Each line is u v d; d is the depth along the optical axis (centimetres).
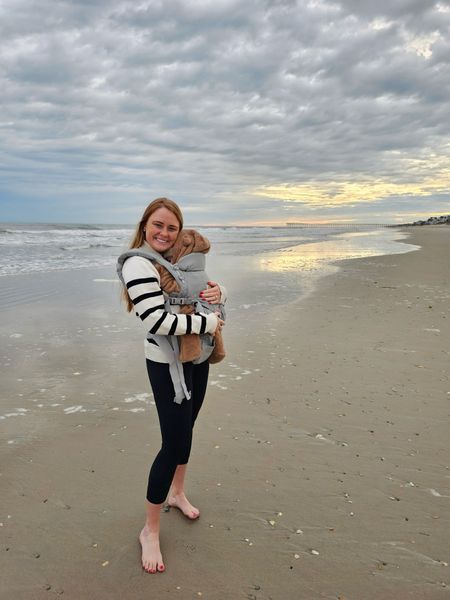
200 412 392
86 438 347
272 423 372
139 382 461
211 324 220
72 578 215
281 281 1132
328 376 475
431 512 262
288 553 232
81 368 498
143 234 234
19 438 345
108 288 990
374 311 776
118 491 282
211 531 249
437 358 526
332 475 300
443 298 884
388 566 222
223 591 208
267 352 556
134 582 213
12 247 2114
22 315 736
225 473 303
